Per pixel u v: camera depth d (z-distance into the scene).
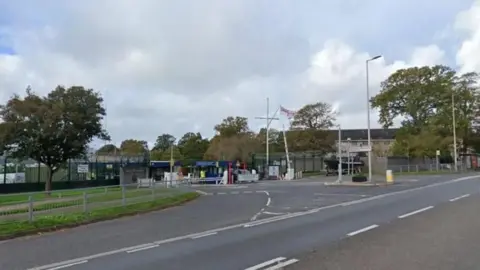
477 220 14.99
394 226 13.76
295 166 66.81
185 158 89.88
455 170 64.81
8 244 11.44
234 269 8.20
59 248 10.69
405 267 8.30
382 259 8.98
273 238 11.70
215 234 12.57
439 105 71.06
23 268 8.52
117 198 20.83
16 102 32.66
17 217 14.55
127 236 12.48
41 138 32.78
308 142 68.19
